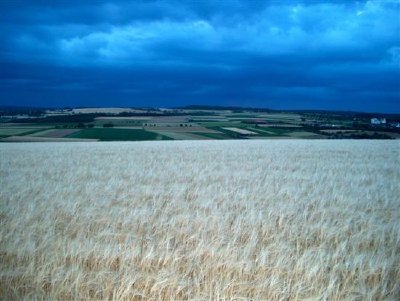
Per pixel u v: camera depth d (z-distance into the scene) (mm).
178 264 5781
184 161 23500
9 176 16844
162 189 12984
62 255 6074
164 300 4941
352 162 22500
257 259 5695
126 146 40156
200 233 7242
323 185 13547
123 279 5117
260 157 25969
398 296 5062
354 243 6832
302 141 48500
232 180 15055
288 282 5207
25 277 5418
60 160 24953
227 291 4973
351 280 5438
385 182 14344
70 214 9188
